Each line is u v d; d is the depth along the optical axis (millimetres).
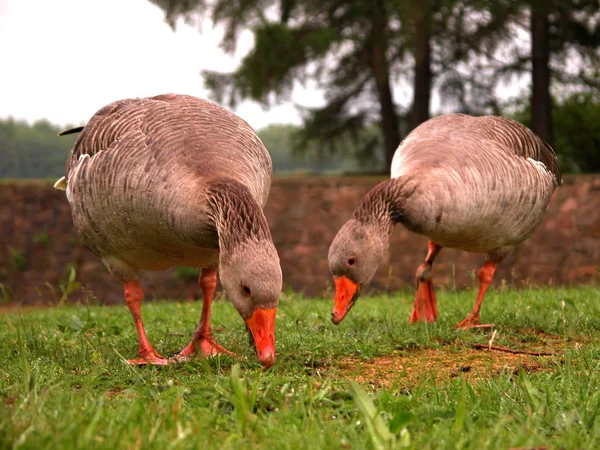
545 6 17125
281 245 16922
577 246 15477
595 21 18859
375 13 17094
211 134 5027
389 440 3059
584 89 21109
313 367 5016
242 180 4805
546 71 19531
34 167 38750
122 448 2947
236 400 3428
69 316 7922
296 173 23922
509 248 6738
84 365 5062
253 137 5387
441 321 6629
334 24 18109
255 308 4242
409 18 15914
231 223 4320
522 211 6469
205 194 4566
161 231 4840
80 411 3463
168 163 4750
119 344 5957
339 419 3426
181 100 5594
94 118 5676
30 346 5840
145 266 5469
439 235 6387
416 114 19781
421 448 3086
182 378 4566
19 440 2953
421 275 7141
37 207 17812
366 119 22188
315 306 8016
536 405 3643
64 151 39344
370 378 4617
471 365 5008
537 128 19688
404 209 6234
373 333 6008
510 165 6379
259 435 3246
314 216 16906
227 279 4316
